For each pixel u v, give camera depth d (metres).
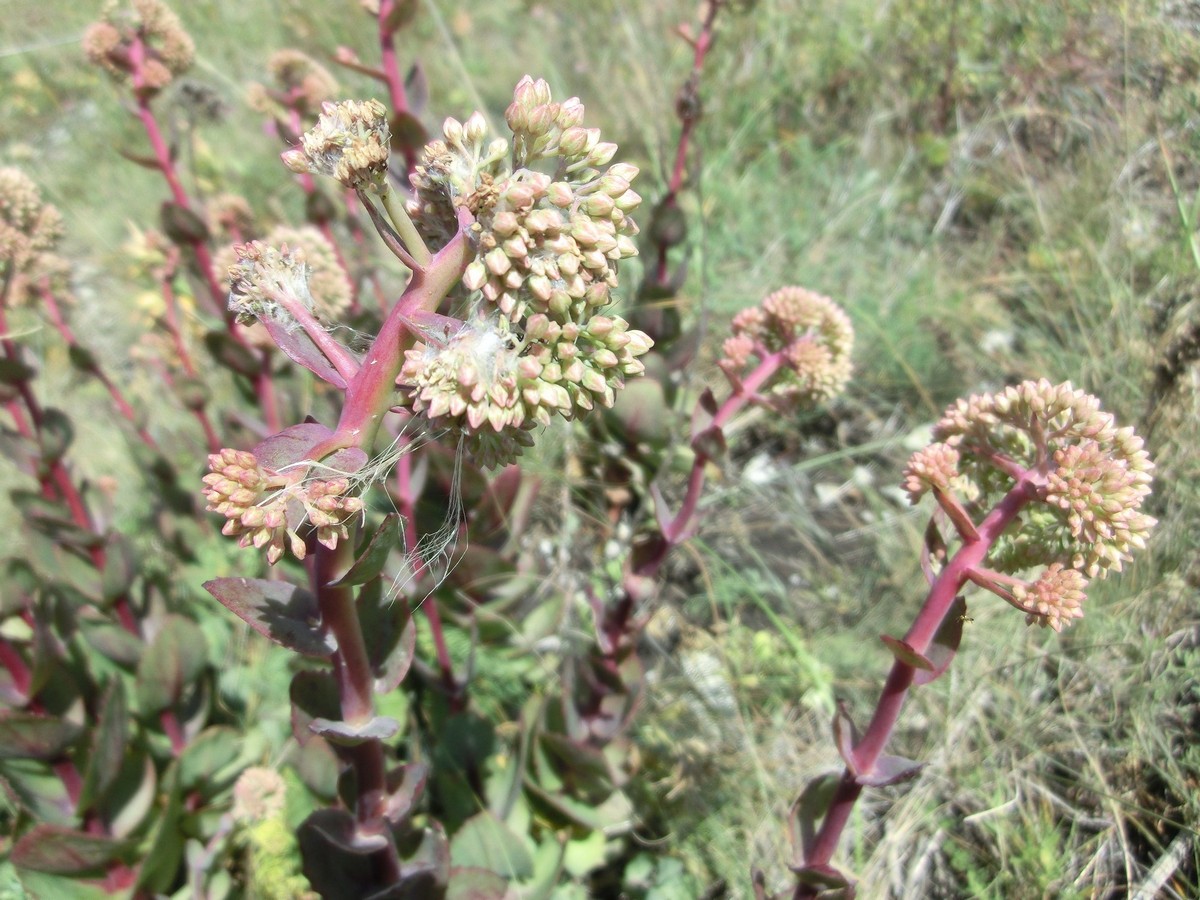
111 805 0.36
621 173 0.20
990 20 0.65
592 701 0.38
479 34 0.81
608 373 0.20
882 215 0.62
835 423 0.57
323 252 0.40
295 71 0.45
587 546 0.50
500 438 0.20
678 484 0.53
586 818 0.38
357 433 0.19
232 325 0.43
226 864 0.39
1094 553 0.22
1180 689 0.37
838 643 0.46
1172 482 0.41
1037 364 0.52
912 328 0.56
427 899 0.29
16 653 0.34
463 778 0.39
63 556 0.41
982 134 0.63
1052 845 0.35
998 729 0.40
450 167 0.19
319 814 0.27
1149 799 0.35
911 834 0.38
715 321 0.57
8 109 0.77
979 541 0.23
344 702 0.23
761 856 0.39
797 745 0.42
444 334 0.19
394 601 0.24
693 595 0.50
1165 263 0.47
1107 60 0.56
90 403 0.60
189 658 0.38
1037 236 0.57
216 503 0.18
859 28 0.70
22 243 0.36
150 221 0.69
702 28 0.44
